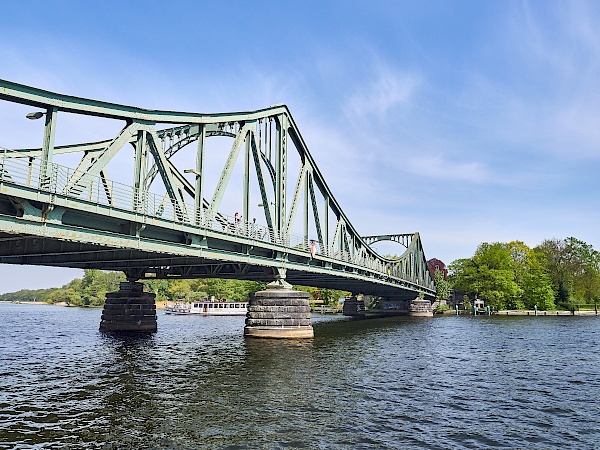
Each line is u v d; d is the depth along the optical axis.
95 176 23.88
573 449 14.66
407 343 44.09
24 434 14.95
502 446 14.80
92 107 23.78
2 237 22.72
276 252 42.62
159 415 17.19
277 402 19.39
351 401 19.94
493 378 26.25
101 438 14.62
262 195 42.19
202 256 31.61
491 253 116.75
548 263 128.12
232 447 14.02
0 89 19.44
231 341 41.81
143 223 26.00
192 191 40.53
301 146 50.47
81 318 89.06
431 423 17.05
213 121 34.38
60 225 21.61
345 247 63.00
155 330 51.59
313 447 14.19
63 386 22.06
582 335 54.41
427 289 114.25
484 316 105.75
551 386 24.20
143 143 27.30
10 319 84.00
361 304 112.19
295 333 43.31
